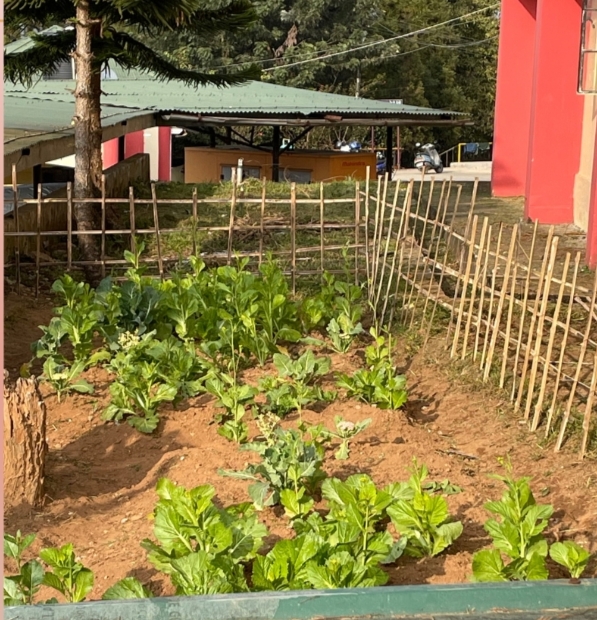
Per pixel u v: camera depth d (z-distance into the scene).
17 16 10.12
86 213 9.75
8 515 4.70
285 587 3.44
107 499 5.04
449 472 5.01
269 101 21.36
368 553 3.76
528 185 12.84
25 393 4.76
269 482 4.55
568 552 3.56
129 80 24.06
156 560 3.79
